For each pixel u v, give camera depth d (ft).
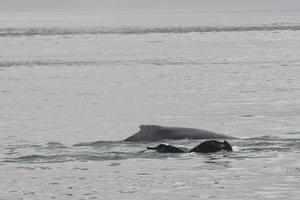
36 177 244.22
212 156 270.26
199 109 432.66
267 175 241.76
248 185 229.86
